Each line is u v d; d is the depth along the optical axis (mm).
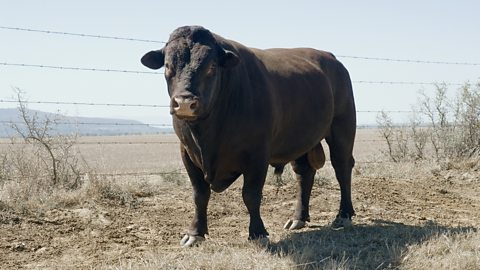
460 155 11711
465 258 6207
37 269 6332
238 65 6754
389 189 9367
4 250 6738
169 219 7805
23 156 8648
